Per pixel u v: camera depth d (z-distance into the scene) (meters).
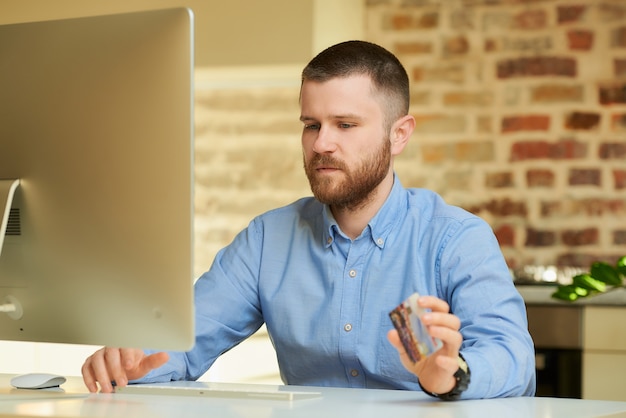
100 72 1.58
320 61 1.98
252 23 4.14
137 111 1.55
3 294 1.71
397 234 2.08
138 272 1.58
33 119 1.63
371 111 1.96
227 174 4.93
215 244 4.93
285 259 2.16
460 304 1.95
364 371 2.04
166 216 1.55
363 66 1.97
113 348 1.77
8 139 1.65
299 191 4.85
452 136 4.90
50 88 1.61
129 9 4.25
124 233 1.58
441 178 4.90
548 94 4.84
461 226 2.04
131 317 1.60
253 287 2.19
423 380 1.62
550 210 4.81
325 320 2.06
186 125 1.53
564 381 3.89
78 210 1.61
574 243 4.80
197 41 4.20
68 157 1.61
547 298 3.90
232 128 4.92
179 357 2.03
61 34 1.61
